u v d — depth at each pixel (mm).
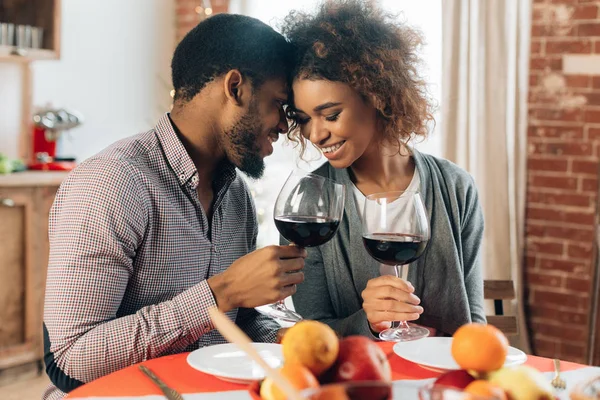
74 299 1343
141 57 4738
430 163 1831
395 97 1648
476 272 1855
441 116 3693
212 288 1343
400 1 3971
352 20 1615
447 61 3654
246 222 1759
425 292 1786
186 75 1551
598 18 3357
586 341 3463
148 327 1324
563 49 3447
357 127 1614
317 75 1561
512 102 3570
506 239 3562
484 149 3592
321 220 1357
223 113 1552
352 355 947
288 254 1373
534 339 3627
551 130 3510
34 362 3498
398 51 1656
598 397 827
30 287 3424
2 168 3428
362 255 1753
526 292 3627
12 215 3342
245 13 4535
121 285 1398
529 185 3586
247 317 1699
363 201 1784
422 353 1241
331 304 1825
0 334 3348
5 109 3918
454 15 3621
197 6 4820
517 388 891
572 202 3484
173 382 1136
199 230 1573
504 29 3541
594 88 3395
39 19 3762
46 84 4148
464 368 1024
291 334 951
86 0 4344
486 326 1026
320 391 752
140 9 4699
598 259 3330
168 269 1511
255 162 1611
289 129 1768
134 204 1418
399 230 1376
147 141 1545
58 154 4133
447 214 1781
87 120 4402
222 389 1108
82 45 4340
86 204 1379
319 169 1855
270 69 1563
